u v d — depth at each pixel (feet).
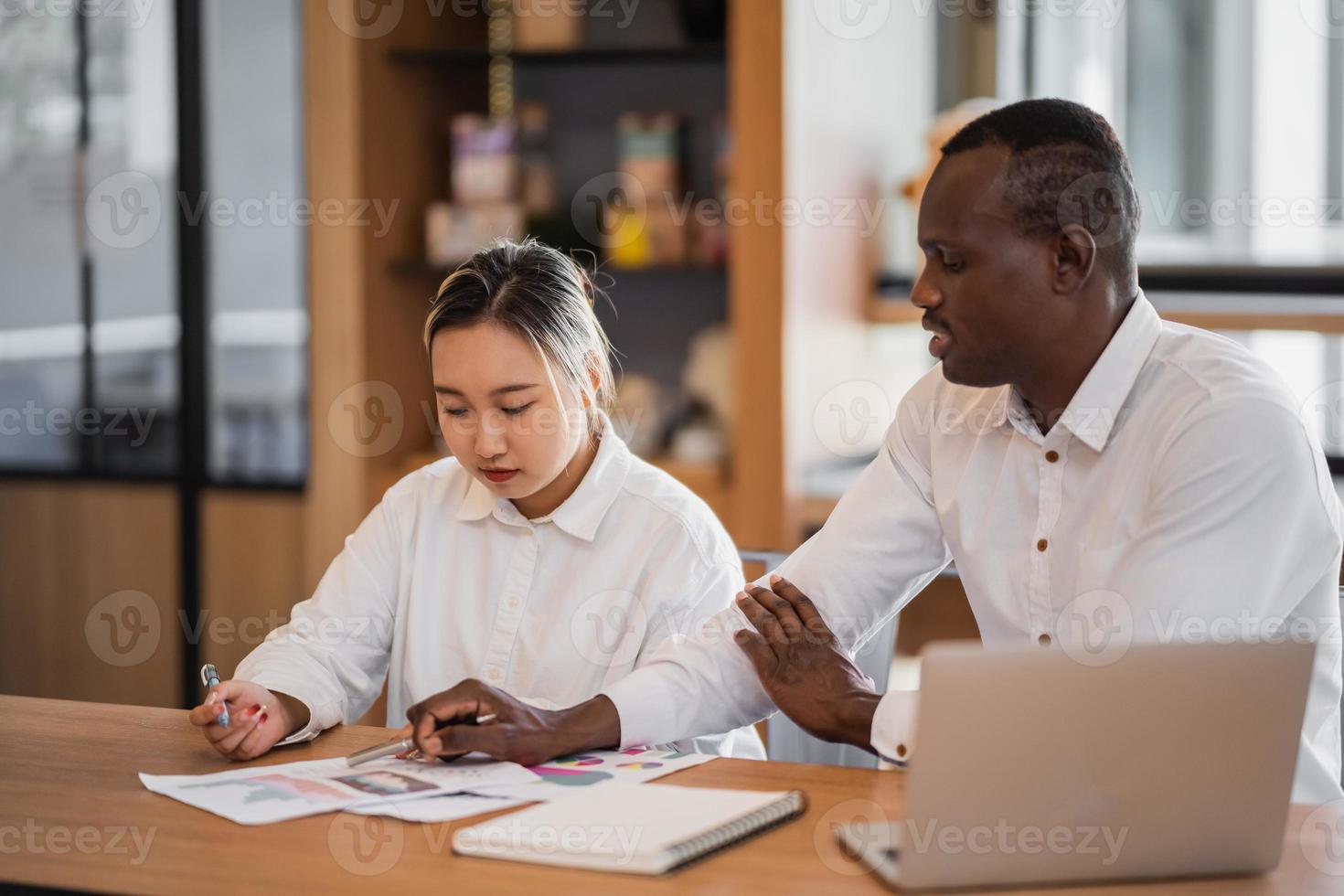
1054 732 3.47
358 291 10.28
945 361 4.98
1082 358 4.92
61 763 4.59
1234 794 3.56
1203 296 10.68
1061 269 4.76
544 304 5.36
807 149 9.58
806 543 5.74
